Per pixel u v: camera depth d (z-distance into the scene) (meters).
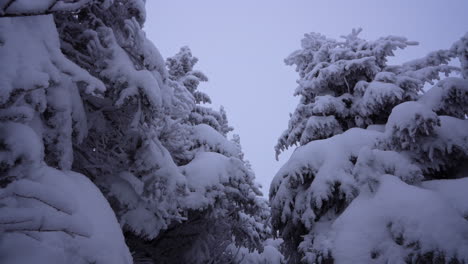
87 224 1.68
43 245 1.77
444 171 6.26
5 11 1.42
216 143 8.04
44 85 2.07
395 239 4.16
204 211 6.17
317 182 6.00
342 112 7.89
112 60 3.56
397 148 5.79
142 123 3.73
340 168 6.01
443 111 6.53
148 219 4.29
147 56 3.83
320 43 9.53
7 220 1.41
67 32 4.08
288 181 6.54
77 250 1.91
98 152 4.07
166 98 3.97
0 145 2.04
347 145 6.42
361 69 8.12
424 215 4.00
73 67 2.75
